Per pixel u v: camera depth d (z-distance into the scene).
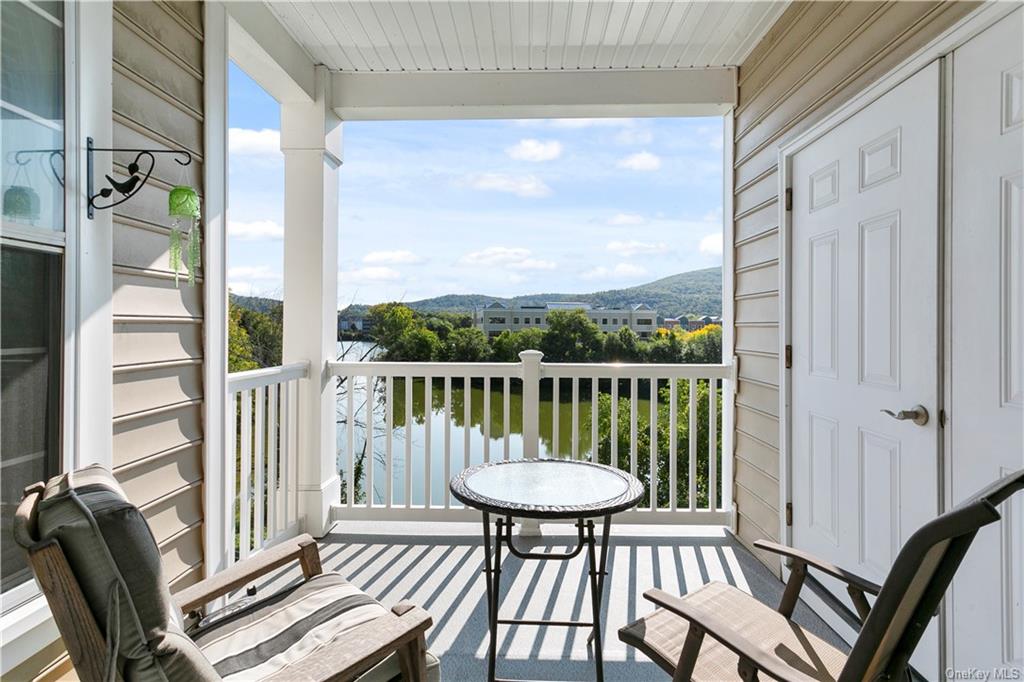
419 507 3.29
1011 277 1.43
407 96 3.32
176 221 1.78
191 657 0.92
